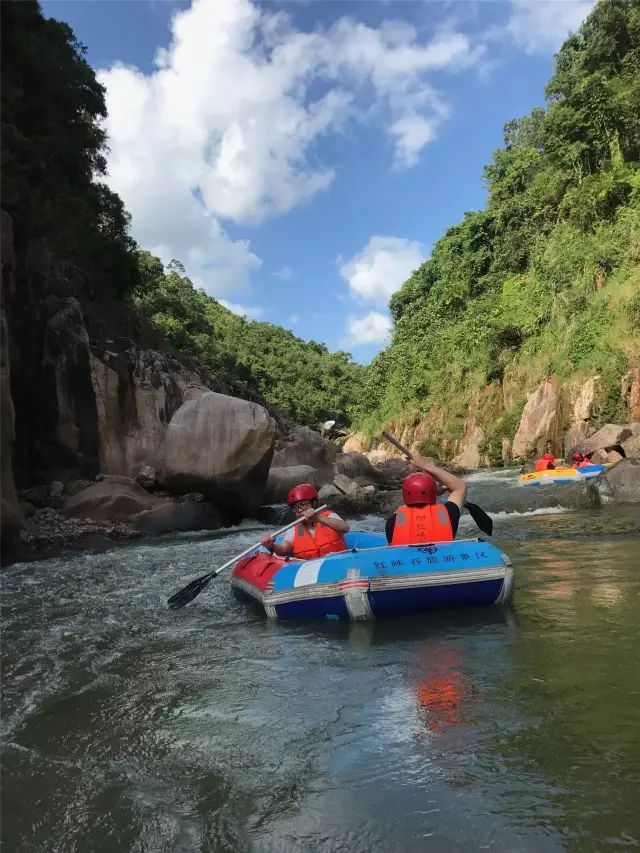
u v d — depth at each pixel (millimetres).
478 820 1785
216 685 3150
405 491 4809
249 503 12609
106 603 5445
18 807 2080
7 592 6027
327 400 74188
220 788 2107
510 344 32062
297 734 2473
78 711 2922
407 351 46938
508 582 4340
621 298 25109
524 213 37438
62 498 11719
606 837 1670
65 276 17141
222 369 46562
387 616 4285
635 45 35438
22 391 12984
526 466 21172
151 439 14023
